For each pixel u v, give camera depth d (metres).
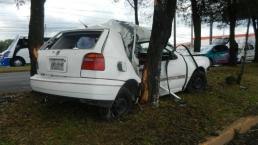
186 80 9.01
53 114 6.75
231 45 20.75
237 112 8.22
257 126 7.93
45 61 6.58
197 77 9.49
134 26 7.42
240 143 6.72
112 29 6.68
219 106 8.43
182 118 7.10
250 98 9.76
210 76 12.95
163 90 8.14
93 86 5.93
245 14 20.97
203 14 19.91
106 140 5.70
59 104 7.29
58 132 5.87
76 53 6.18
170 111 7.39
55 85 6.24
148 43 8.06
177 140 6.09
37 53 7.49
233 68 18.30
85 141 5.59
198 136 6.39
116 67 6.36
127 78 6.58
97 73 6.00
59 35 7.02
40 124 6.23
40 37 8.16
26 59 23.92
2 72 18.39
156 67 7.49
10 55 23.48
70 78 6.18
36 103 7.45
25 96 8.05
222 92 9.86
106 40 6.38
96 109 6.86
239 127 7.25
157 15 7.36
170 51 8.39
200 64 9.49
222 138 6.58
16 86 11.78
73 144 5.46
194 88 9.46
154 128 6.39
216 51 25.19
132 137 5.90
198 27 17.25
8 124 6.21
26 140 5.54
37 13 8.11
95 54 6.07
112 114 6.52
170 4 7.34
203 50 25.39
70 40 6.77
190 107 7.90
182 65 8.81
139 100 7.45
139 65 7.46
